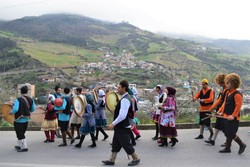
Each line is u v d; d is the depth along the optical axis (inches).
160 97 448.8
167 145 408.8
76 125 454.6
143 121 623.8
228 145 366.9
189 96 681.0
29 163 329.4
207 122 419.2
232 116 347.9
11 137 496.4
